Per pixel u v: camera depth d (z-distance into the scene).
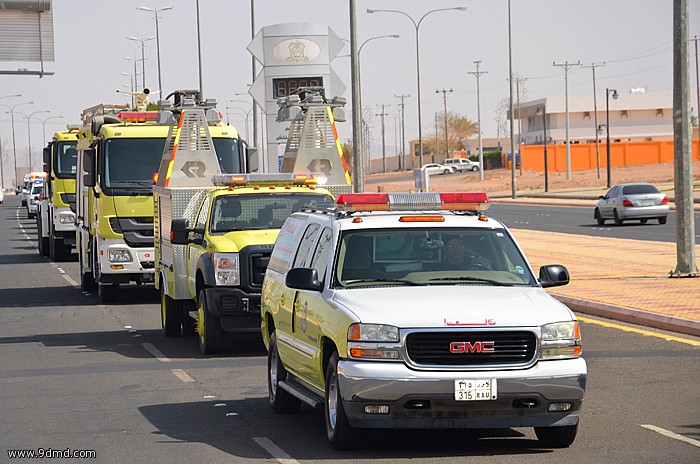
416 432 24.55
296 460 22.03
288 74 76.38
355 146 71.31
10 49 78.31
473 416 21.31
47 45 79.44
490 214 136.50
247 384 31.81
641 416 25.62
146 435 24.95
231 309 36.97
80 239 64.31
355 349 21.47
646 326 41.16
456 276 24.00
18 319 50.28
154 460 22.44
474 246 24.64
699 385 29.47
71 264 86.62
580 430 24.27
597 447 22.58
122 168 54.34
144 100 63.12
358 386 21.22
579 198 177.62
